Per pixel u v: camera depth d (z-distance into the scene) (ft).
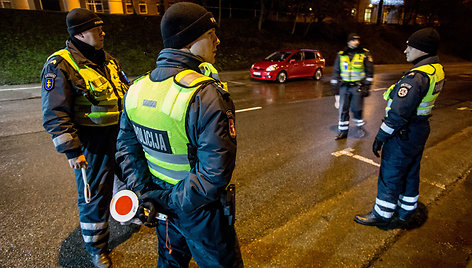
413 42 6.90
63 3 62.08
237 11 67.36
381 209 8.01
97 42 6.06
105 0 64.23
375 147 7.66
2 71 33.37
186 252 4.79
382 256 7.12
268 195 9.95
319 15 67.46
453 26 101.04
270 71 36.45
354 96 15.47
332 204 9.40
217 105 3.41
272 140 15.67
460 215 8.82
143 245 7.55
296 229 8.11
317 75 41.29
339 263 6.86
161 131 3.63
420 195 9.89
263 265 6.76
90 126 6.07
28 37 37.09
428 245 7.51
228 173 3.48
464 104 25.79
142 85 3.89
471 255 7.17
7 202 9.43
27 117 19.81
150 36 46.01
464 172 11.73
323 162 12.79
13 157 13.14
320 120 19.83
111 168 6.45
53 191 10.19
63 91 5.48
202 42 3.76
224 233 4.11
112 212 4.01
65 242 7.62
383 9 104.12
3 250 7.24
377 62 71.15
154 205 3.98
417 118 7.02
